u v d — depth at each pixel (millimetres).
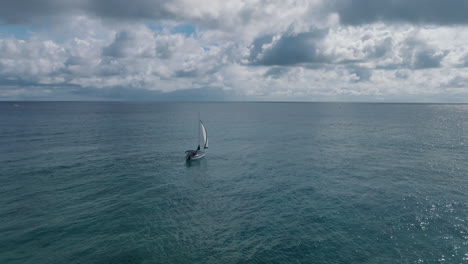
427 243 27312
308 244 27344
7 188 41281
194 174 50688
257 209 35594
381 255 25469
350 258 25062
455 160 59344
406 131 108500
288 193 40969
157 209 35406
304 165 56562
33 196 38500
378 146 76125
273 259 24984
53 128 110625
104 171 51094
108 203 36938
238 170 53406
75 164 55156
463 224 30938
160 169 53562
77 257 24984
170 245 27203
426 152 67625
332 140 86812
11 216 32438
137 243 27438
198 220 32562
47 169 51156
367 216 33094
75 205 36000
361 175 49125
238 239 28375
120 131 105500
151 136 93438
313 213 34156
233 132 107438
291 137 94000
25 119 150250
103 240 27859
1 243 26797
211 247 26891
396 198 38438
